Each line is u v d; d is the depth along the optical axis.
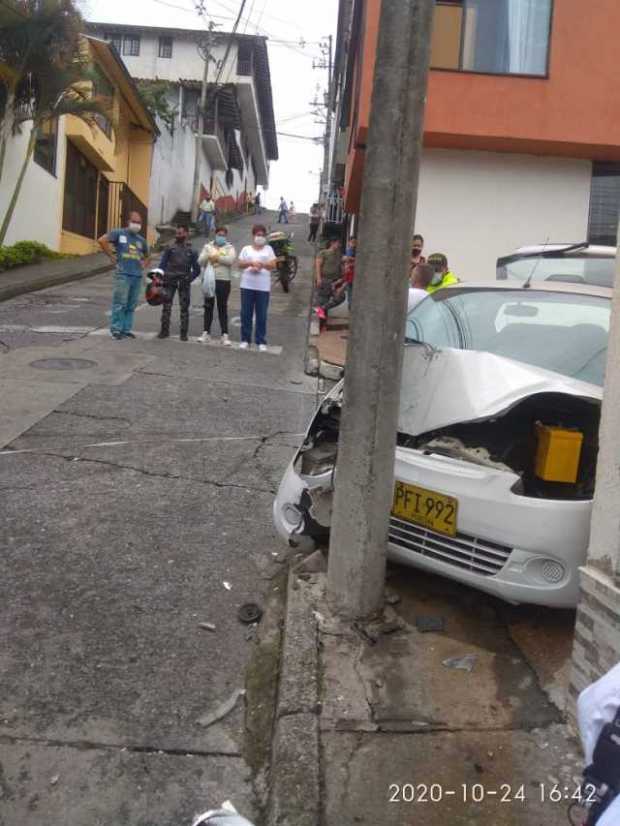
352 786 2.81
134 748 3.04
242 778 2.95
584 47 13.29
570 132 13.33
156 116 32.22
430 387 3.98
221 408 7.73
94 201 24.98
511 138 13.37
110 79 22.66
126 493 5.41
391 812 2.71
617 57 13.28
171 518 5.07
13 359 9.11
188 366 9.49
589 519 3.36
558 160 14.14
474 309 4.74
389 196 3.48
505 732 3.10
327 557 4.34
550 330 4.44
